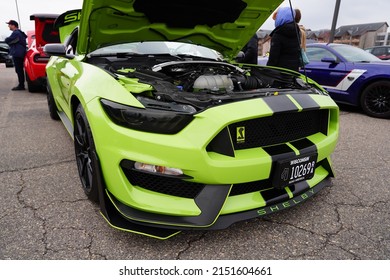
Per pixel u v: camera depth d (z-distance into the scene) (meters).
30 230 1.78
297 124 1.86
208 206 1.57
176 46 3.03
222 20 2.62
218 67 2.58
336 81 4.80
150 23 2.51
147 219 1.57
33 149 3.09
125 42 2.73
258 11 2.59
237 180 1.58
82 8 2.10
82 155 2.10
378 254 1.61
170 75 2.40
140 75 2.02
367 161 2.84
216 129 1.50
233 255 1.61
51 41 6.03
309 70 5.10
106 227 1.81
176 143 1.49
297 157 1.74
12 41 6.91
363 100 4.59
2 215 1.92
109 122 1.62
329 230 1.81
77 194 2.18
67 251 1.61
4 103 5.52
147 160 1.52
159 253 1.62
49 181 2.38
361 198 2.17
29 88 6.73
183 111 1.53
